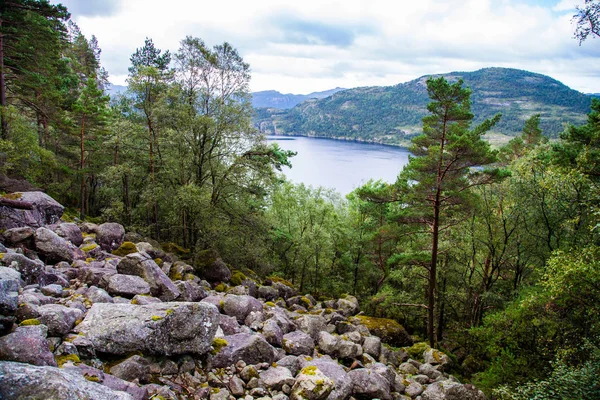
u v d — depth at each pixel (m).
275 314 17.66
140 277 14.78
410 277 32.44
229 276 25.88
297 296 29.06
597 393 11.93
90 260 16.44
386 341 24.30
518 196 24.91
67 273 13.80
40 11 28.05
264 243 33.69
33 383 5.25
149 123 28.28
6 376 5.13
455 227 28.61
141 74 27.66
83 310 10.69
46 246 14.88
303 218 41.56
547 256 23.56
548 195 23.33
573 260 15.57
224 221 29.22
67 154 38.91
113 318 9.42
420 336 32.31
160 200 30.09
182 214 30.19
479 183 22.69
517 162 27.00
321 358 15.26
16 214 16.86
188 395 8.91
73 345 8.18
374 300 32.16
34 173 30.97
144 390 7.79
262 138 30.00
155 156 29.50
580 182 20.39
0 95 27.69
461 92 22.19
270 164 30.69
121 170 28.39
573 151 20.91
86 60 66.44
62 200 38.72
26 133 30.25
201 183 29.88
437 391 14.84
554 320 17.02
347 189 110.88
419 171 23.75
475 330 20.59
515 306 19.20
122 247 20.30
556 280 15.49
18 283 10.24
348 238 40.34
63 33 35.38
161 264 21.14
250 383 10.39
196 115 27.78
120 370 8.34
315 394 10.16
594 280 14.66
